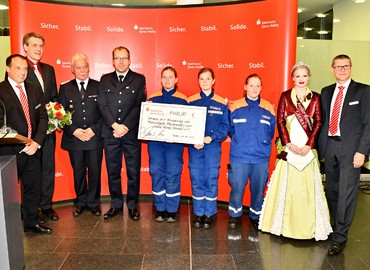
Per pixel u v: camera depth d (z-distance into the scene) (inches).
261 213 144.3
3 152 125.1
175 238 138.2
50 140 156.3
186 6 169.8
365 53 236.5
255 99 141.9
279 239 137.8
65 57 169.0
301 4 284.5
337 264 119.2
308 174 134.2
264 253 126.3
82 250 127.6
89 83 157.3
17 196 100.7
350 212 127.5
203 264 118.3
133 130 151.9
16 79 123.5
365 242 136.9
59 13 165.9
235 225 148.0
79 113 153.9
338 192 131.3
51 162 157.4
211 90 147.9
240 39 161.3
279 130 135.6
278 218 138.9
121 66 146.4
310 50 237.8
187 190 183.3
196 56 170.6
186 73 173.0
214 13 165.6
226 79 166.2
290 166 135.2
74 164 157.9
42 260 120.2
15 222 96.8
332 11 297.1
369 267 117.3
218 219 158.4
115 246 131.0
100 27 172.6
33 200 139.1
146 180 187.0
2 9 272.4
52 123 144.6
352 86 125.3
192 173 148.3
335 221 136.5
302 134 133.4
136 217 155.6
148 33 174.4
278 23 151.0
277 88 153.6
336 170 130.2
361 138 121.3
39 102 134.1
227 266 117.2
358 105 123.4
